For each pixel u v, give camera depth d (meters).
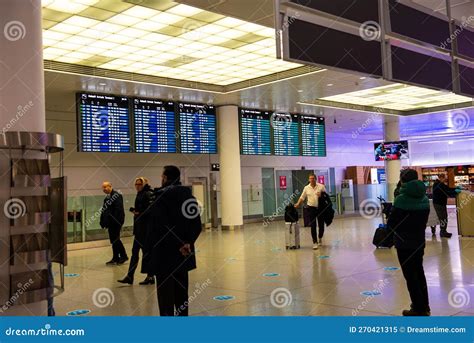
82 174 15.52
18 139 4.49
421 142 29.03
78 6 7.95
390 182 21.47
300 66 12.24
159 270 4.57
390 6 4.45
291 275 7.71
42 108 4.95
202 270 8.52
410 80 4.63
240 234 15.02
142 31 9.24
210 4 6.99
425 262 8.33
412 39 4.62
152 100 14.02
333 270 8.01
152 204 4.69
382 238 10.38
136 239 7.45
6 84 4.66
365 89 14.73
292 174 23.16
